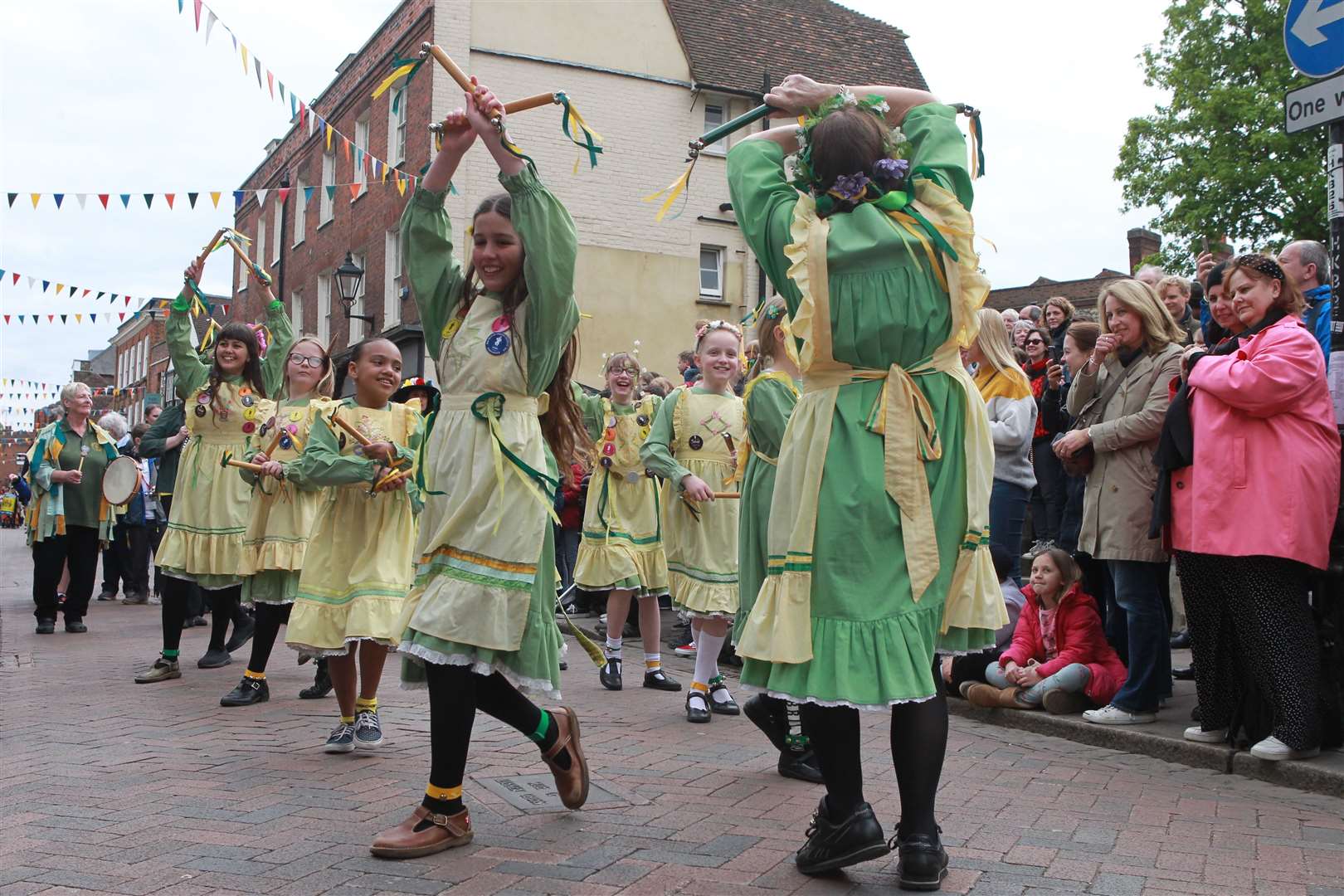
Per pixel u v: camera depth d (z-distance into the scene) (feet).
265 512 18.97
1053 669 17.21
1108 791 12.99
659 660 21.15
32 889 9.13
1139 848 10.56
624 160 58.18
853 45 66.95
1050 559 17.87
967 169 9.69
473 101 10.48
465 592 10.37
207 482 21.86
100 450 31.14
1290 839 10.96
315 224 73.15
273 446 18.86
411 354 58.75
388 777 13.23
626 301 57.72
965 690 18.31
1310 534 13.48
